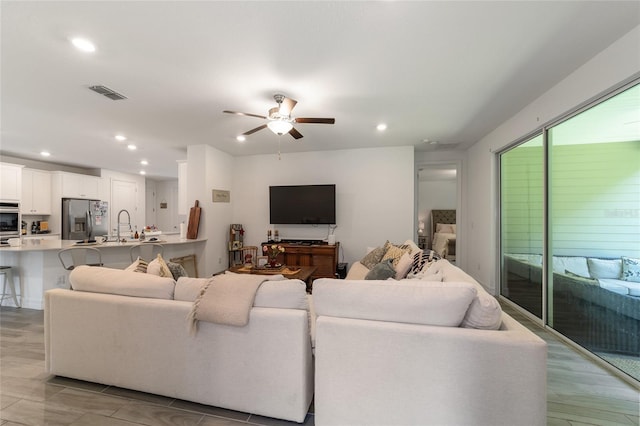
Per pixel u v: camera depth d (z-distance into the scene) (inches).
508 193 152.6
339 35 74.2
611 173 86.6
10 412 66.3
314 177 210.5
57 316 78.7
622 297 82.6
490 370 49.8
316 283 61.6
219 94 109.3
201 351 67.5
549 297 113.7
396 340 54.1
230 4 62.7
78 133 158.4
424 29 71.9
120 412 66.7
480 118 138.4
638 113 77.7
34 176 221.1
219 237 205.9
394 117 136.6
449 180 340.5
